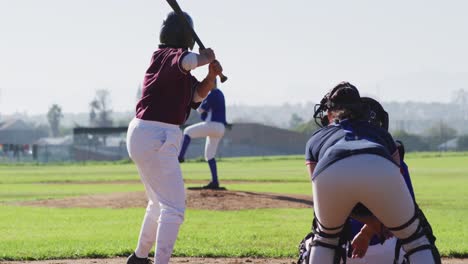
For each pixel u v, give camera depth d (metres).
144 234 8.91
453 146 102.31
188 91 8.41
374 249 7.39
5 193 27.53
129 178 39.19
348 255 7.36
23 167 65.12
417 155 73.25
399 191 6.49
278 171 45.00
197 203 18.86
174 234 8.36
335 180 6.49
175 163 8.43
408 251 6.75
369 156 6.49
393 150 6.96
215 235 13.59
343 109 7.06
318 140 6.96
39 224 15.85
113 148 98.62
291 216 16.84
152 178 8.43
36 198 24.16
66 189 30.03
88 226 15.45
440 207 19.83
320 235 6.88
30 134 141.62
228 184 30.91
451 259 11.28
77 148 96.50
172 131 8.38
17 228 15.13
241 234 13.72
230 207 18.41
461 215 17.62
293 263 10.56
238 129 107.44
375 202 6.51
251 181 33.44
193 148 93.50
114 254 11.46
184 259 11.00
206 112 20.73
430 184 30.00
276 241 12.79
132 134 8.41
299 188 27.80
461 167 47.19
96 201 20.59
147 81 8.41
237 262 10.65
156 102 8.32
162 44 8.76
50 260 11.01
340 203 6.57
